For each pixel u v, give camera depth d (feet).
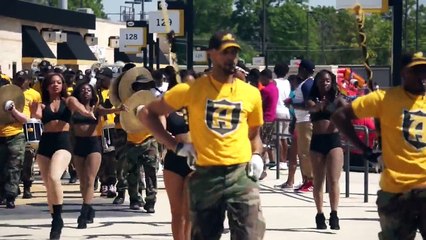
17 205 49.52
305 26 308.40
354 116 25.35
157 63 87.20
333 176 39.75
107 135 49.62
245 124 25.32
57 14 135.03
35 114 37.96
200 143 25.13
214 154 24.94
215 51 24.97
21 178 52.60
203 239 25.40
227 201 24.99
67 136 38.11
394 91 24.90
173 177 30.81
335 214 40.45
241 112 25.16
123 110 41.96
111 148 49.62
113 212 46.34
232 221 25.07
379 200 25.07
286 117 60.18
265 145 60.18
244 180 25.02
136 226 41.88
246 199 24.90
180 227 31.27
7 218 44.55
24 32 126.31
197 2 289.53
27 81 50.01
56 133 37.86
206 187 25.05
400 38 40.86
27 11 123.54
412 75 24.53
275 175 63.46
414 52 25.25
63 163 37.76
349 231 40.37
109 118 49.32
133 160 46.01
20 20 124.16
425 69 24.44
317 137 39.52
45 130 37.91
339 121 25.54
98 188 56.70
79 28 147.43
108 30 173.88
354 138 25.64
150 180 46.06
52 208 37.99
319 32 311.27
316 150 39.65
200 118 25.09
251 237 24.79
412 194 24.36
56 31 132.26
